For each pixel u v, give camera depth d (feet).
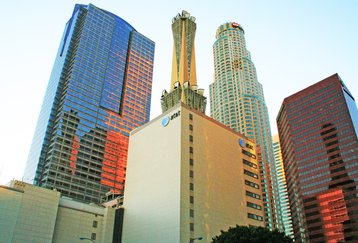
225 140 448.65
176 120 403.54
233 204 403.54
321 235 647.56
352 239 599.57
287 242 241.76
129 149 462.19
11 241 298.15
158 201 370.53
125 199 424.05
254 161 481.05
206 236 347.77
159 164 395.55
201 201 364.58
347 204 629.51
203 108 547.90
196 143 399.65
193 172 375.45
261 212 440.04
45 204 338.13
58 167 647.97
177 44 618.85
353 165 648.79
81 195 655.76
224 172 416.67
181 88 543.80
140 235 370.94
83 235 370.32
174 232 331.77
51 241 329.11
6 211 303.07
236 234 245.24
